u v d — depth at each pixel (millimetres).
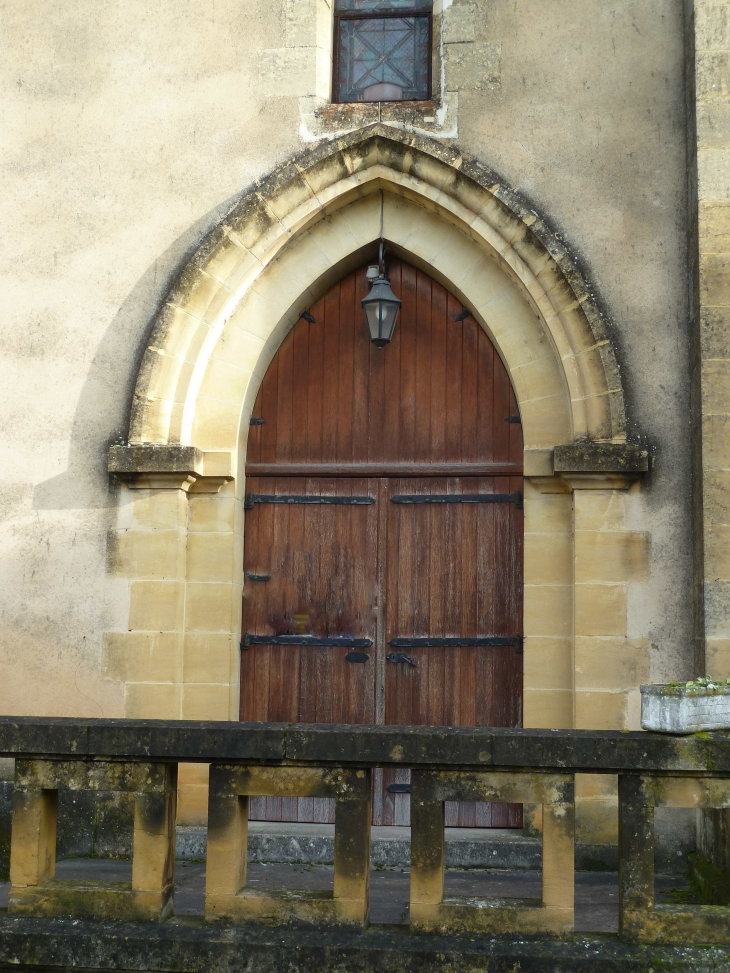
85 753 4230
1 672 6230
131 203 6492
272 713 6414
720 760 4023
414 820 4141
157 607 6156
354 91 6812
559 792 4098
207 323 6324
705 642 5520
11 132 6625
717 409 5668
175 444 6238
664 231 6098
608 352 5945
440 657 6348
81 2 6664
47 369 6434
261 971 3971
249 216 6293
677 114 6168
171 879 4320
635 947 3986
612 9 6285
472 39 6367
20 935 4102
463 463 6441
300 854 5836
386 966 3934
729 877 4836
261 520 6574
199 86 6527
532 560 6121
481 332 6520
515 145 6254
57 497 6320
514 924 4055
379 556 6469
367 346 6613
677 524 5883
